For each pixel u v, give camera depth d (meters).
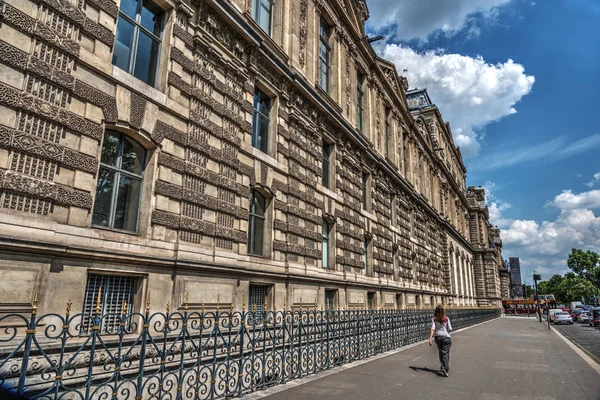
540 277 47.41
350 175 23.12
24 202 7.32
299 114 18.14
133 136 10.06
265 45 15.51
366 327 14.88
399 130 35.09
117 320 9.01
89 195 8.52
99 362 7.67
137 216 10.09
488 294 75.12
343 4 24.98
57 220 7.89
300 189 17.69
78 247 7.98
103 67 9.13
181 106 11.37
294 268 16.27
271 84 16.30
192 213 11.30
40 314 7.26
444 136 59.31
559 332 31.02
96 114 8.95
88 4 9.00
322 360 11.62
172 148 10.97
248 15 14.87
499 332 27.94
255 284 14.12
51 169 7.84
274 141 16.31
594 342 23.89
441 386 9.79
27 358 5.02
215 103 12.66
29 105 7.52
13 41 7.41
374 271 25.31
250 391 8.91
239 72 13.95
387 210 29.23
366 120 27.75
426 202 39.16
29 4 7.75
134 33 10.59
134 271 9.33
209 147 12.13
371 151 26.12
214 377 7.99
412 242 34.59
